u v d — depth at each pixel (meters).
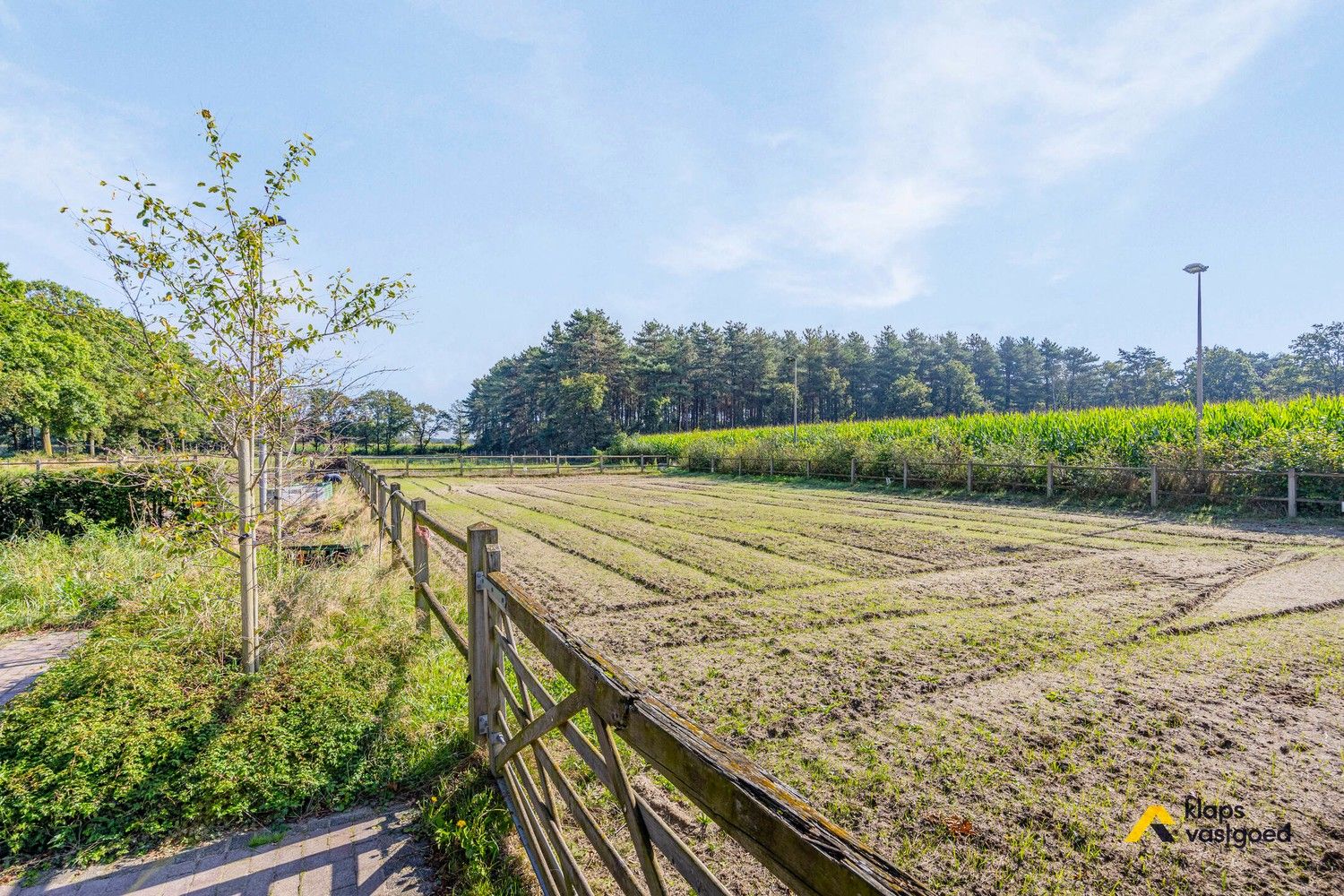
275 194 3.57
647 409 62.09
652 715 1.23
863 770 2.97
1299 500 10.57
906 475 17.70
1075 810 2.64
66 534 7.71
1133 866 2.29
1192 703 3.62
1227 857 2.33
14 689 3.55
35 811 2.36
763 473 24.67
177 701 3.06
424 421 71.69
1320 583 6.33
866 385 71.75
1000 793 2.77
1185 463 12.58
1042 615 5.41
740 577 6.96
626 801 1.39
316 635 4.05
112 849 2.31
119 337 3.33
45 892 2.11
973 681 4.00
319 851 2.35
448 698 3.50
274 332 3.60
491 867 2.25
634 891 1.42
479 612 2.87
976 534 9.81
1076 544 8.86
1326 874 2.23
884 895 0.65
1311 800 2.68
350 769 2.77
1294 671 4.07
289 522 5.02
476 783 2.71
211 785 2.54
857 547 8.80
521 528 10.97
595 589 6.52
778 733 3.34
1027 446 16.02
